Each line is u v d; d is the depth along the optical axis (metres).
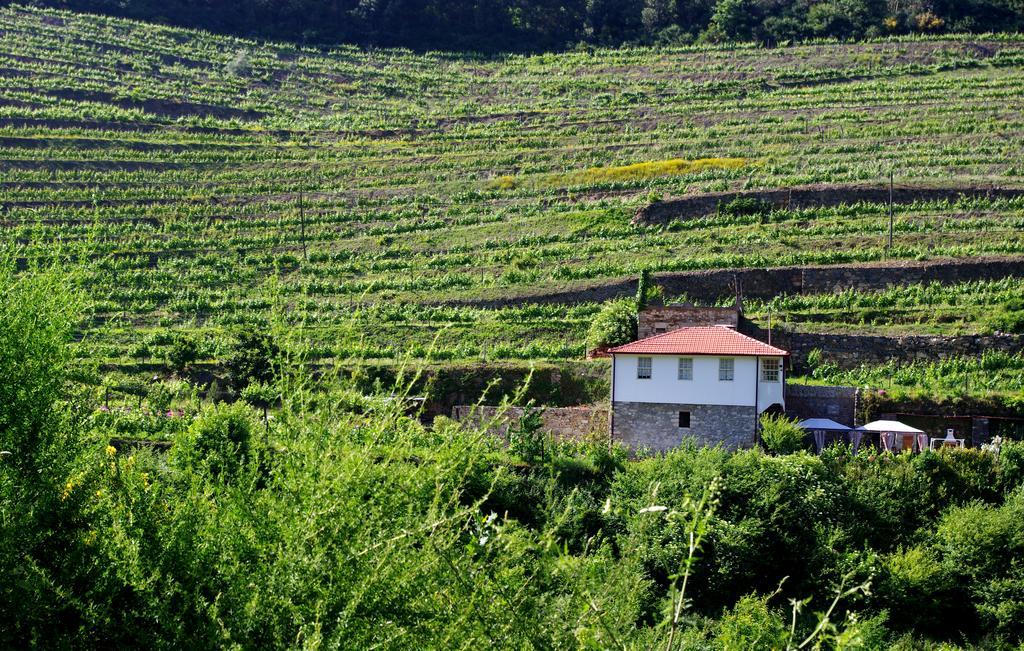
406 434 7.86
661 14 176.38
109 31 153.25
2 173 90.00
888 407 41.25
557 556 7.80
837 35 156.25
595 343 50.75
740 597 27.02
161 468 8.51
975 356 49.28
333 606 6.81
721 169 90.94
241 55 151.50
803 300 58.62
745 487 30.19
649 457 35.97
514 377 49.00
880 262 62.78
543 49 174.38
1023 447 32.88
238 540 7.14
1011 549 28.41
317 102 140.75
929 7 155.00
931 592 27.84
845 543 29.38
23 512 7.36
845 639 6.79
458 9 181.62
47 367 8.09
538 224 80.50
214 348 54.56
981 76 125.19
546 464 31.89
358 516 7.15
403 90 150.88
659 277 62.50
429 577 7.06
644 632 9.11
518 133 119.50
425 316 61.25
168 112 124.06
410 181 99.12
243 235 82.56
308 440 7.54
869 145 96.56
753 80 137.75
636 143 108.75
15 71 125.81
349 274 73.12
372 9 177.88
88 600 7.14
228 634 6.64
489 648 6.95
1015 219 68.88
